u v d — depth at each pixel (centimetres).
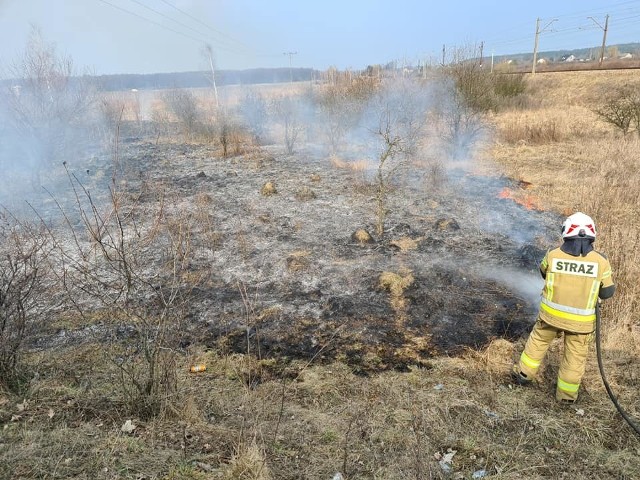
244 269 621
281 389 382
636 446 321
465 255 659
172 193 967
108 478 269
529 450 317
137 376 378
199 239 716
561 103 2445
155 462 285
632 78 2558
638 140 1320
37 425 317
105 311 502
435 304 532
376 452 307
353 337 471
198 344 456
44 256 455
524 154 1312
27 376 382
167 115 2081
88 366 405
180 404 347
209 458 294
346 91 1541
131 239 691
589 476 295
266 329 486
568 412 358
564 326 354
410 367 421
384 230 753
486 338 471
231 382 395
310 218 815
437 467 294
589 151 1269
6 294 371
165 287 561
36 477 267
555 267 356
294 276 600
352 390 383
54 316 490
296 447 311
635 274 531
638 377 393
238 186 1027
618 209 811
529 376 383
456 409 357
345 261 640
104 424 323
